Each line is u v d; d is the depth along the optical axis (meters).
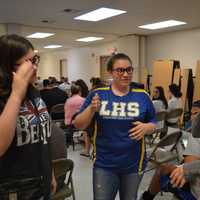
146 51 9.49
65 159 2.10
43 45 11.98
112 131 1.75
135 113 1.75
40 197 1.08
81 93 5.44
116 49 9.94
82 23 7.02
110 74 1.85
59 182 2.08
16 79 0.98
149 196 1.97
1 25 6.98
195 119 1.60
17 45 1.03
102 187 1.76
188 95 7.31
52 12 5.83
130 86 1.86
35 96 1.14
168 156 3.07
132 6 5.42
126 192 1.80
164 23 7.23
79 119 1.78
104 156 1.78
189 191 1.65
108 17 6.36
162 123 4.42
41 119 1.12
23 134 1.03
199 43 8.02
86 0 4.98
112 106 1.77
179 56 8.58
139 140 1.77
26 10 5.63
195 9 5.71
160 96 5.92
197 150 1.57
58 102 5.39
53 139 2.08
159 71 8.19
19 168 1.03
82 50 12.71
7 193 1.01
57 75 14.55
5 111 0.94
